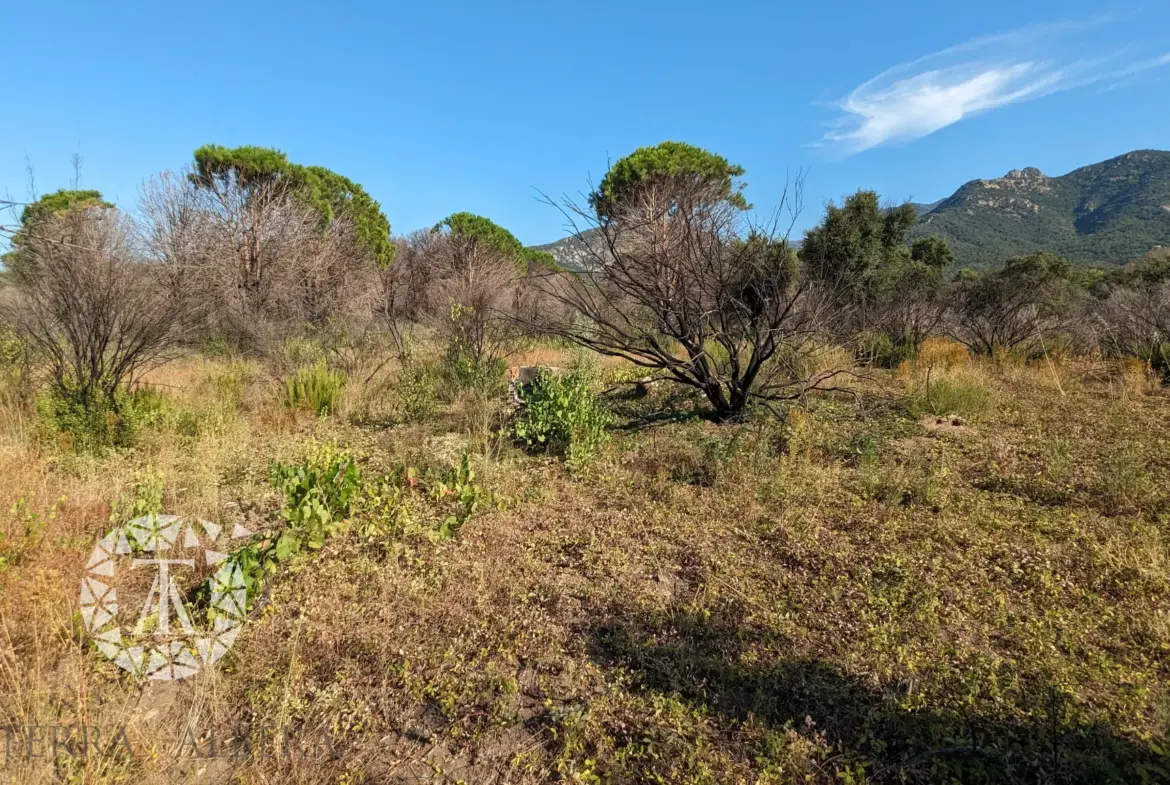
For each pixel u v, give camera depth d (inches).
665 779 90.0
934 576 143.2
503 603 136.6
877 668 111.0
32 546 143.8
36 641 107.4
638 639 122.8
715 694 107.4
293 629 126.2
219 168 665.6
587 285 307.4
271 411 301.3
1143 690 101.3
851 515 177.8
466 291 462.0
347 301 617.6
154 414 262.2
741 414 289.6
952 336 487.2
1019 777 87.2
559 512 186.4
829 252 573.6
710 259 271.7
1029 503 183.9
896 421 282.7
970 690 103.4
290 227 650.8
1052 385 352.2
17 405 254.7
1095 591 135.8
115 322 267.1
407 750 97.7
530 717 104.3
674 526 174.9
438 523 176.6
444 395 343.6
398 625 128.6
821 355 371.9
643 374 370.0
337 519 176.4
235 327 459.8
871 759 91.6
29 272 253.9
